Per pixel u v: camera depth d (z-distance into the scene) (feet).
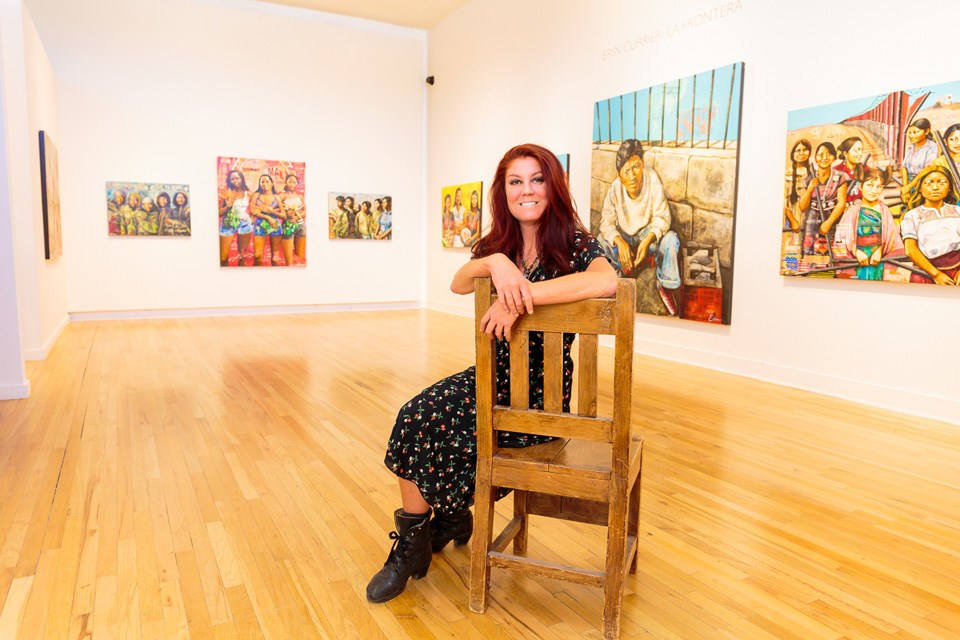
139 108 37.01
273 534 10.40
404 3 39.40
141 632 7.68
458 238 40.96
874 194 18.80
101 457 13.91
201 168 38.73
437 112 43.11
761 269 22.41
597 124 28.50
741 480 12.92
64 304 34.68
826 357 20.57
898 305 18.63
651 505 11.66
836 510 11.53
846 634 7.82
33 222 24.39
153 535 10.28
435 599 8.53
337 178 42.50
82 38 35.53
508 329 7.37
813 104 20.49
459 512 9.79
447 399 8.24
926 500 12.02
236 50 39.14
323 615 8.11
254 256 40.47
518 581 9.04
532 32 33.19
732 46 22.91
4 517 10.87
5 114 18.53
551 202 8.31
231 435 15.55
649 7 26.18
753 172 22.48
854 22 19.26
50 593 8.52
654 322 26.81
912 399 18.28
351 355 26.50
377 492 12.20
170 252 38.40
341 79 42.11
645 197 26.32
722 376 23.04
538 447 8.30
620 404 7.14
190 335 31.53
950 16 17.06
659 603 8.47
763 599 8.60
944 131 17.15
